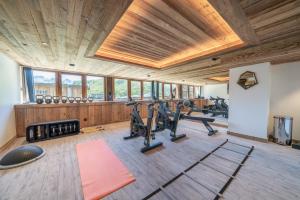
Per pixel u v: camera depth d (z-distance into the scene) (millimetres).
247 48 2434
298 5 1293
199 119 4504
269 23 1625
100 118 5465
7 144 3178
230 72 4129
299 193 1677
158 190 1716
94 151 2900
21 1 1253
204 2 1471
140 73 5375
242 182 1886
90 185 1808
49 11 1415
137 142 3488
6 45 2418
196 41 2539
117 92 6441
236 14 1421
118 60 3477
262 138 3494
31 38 2107
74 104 4750
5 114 3123
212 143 3420
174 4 1503
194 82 9094
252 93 3658
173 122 3861
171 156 2693
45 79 4645
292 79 3496
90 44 2336
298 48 2438
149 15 1724
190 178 1977
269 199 1582
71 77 5109
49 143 3348
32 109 3975
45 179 1935
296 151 2914
